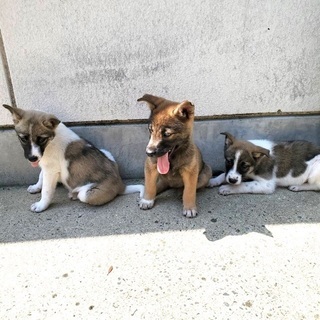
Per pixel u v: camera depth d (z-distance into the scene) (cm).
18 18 93
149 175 94
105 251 81
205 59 101
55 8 92
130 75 102
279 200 102
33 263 78
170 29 96
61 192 110
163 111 84
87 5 92
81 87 103
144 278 73
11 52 97
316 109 110
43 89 103
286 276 73
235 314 64
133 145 112
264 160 106
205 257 79
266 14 96
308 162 106
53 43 97
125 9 93
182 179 98
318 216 94
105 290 70
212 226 90
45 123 91
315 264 76
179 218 94
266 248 81
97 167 100
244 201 102
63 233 88
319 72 104
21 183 115
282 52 101
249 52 100
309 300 67
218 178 112
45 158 96
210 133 112
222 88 105
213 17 95
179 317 64
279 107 109
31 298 69
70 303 67
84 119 108
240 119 111
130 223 92
